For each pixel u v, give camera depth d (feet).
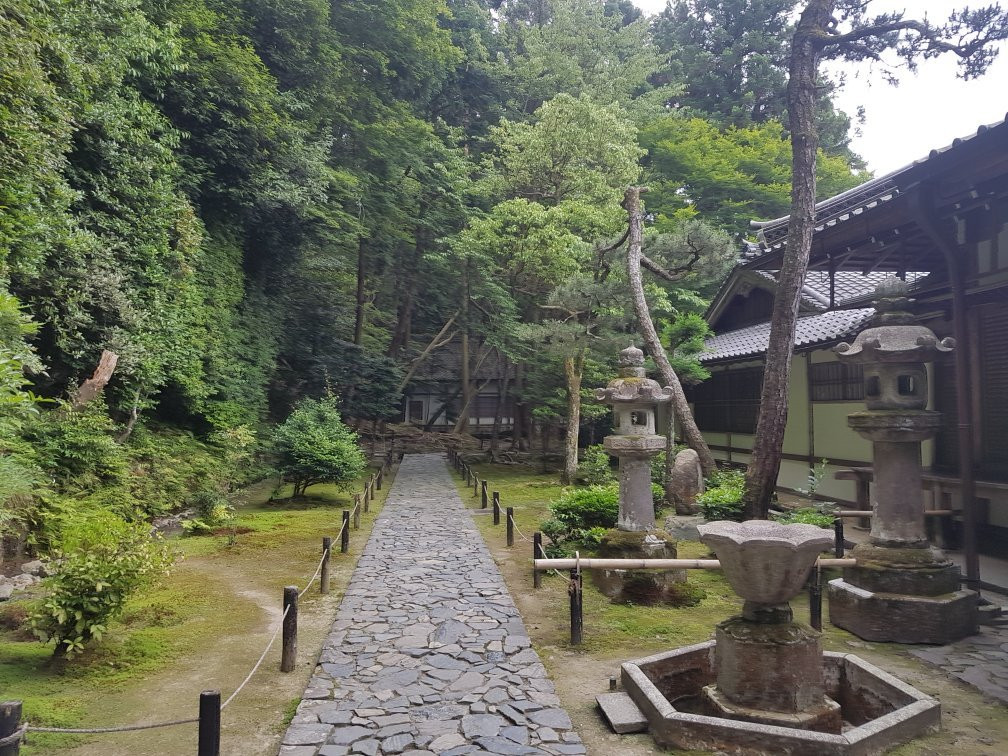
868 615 19.88
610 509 30.99
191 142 48.52
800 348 37.14
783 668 13.37
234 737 13.96
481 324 82.74
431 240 83.97
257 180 51.24
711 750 12.58
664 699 13.85
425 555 32.09
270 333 63.21
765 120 108.88
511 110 92.68
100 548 18.25
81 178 35.19
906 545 20.74
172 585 25.95
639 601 23.97
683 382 52.60
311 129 61.77
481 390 113.60
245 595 24.89
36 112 26.30
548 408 69.51
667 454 42.01
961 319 23.52
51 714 14.47
